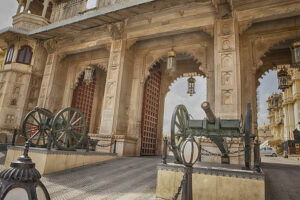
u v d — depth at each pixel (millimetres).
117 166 7180
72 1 13984
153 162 8133
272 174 6188
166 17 10273
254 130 8711
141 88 11734
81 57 14453
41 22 14906
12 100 13727
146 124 12047
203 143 8008
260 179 3566
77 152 6883
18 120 13594
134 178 5715
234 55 8336
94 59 13984
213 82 9977
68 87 14219
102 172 6285
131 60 11922
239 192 3631
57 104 13641
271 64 11180
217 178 3812
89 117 15430
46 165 5859
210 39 10617
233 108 7844
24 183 1063
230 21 8789
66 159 6480
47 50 14094
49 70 13602
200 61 10633
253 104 8953
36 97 14602
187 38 11188
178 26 9914
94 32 12375
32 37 13555
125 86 11195
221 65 8438
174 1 9359
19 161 1141
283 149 23641
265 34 9508
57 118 6586
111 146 9859
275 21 9414
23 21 14680
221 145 5227
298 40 7801
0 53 18312
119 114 10562
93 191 4578
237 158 7234
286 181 5340
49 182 5102
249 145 4141
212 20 9203
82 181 5316
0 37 14836
